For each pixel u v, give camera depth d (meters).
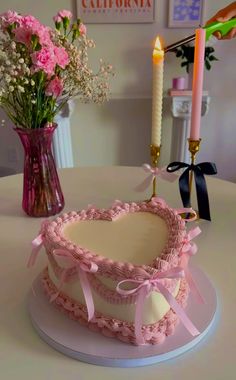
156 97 0.57
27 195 0.61
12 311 0.41
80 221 0.42
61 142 1.41
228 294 0.43
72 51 0.55
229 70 1.40
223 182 0.76
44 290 0.42
